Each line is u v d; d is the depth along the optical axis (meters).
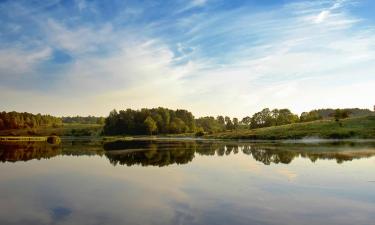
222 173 24.75
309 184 19.70
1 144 75.38
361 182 20.03
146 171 26.55
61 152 48.31
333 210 14.28
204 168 27.80
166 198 16.81
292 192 17.67
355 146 45.28
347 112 91.69
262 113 134.25
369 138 62.84
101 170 27.50
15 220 13.39
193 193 17.86
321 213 13.88
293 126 89.19
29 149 56.00
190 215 13.77
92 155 42.53
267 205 15.15
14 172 26.94
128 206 15.32
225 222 12.83
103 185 20.62
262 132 90.69
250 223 12.69
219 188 19.06
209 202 15.84
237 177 22.73
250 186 19.45
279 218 13.26
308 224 12.55
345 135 67.25
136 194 17.86
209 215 13.73
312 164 28.11
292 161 30.69
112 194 17.94
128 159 36.59
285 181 20.78
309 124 86.75
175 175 24.25
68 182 21.88
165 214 13.95
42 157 40.22
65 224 12.79
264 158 34.34
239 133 101.81
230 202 15.78
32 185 20.89
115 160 35.62
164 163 32.00
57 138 89.69
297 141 64.88
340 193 17.30
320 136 69.94
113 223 12.83
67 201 16.45
